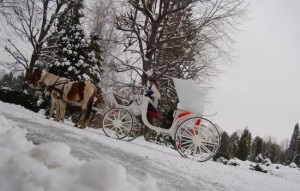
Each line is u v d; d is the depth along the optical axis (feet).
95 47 80.07
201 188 22.30
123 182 7.59
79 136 31.22
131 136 51.13
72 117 73.82
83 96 44.73
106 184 7.34
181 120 39.01
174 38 79.15
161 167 26.40
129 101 42.65
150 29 84.33
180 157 37.40
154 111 40.70
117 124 40.81
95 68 77.61
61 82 45.75
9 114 35.35
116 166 7.54
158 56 86.38
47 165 8.09
